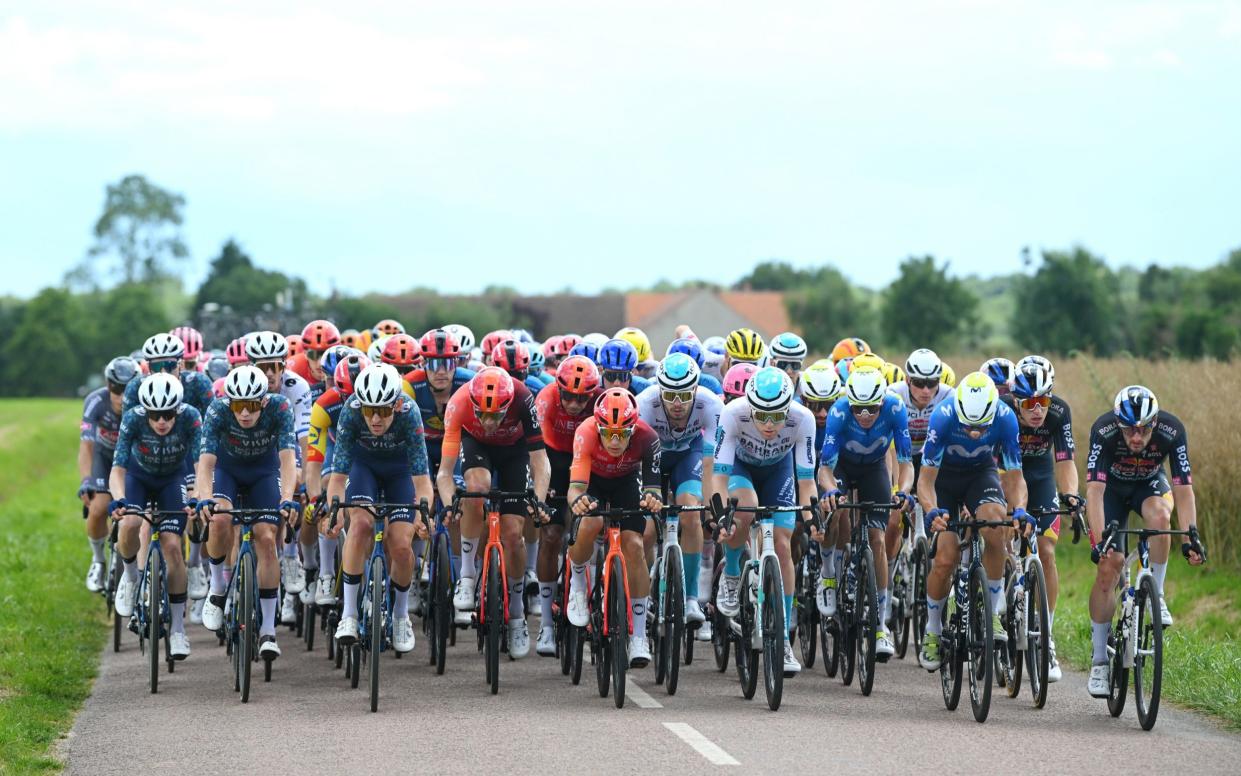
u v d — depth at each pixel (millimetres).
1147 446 16906
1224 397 28234
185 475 20438
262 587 18438
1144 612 16062
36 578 30141
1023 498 18031
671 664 17859
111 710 17422
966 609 16781
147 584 19781
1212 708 16938
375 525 18297
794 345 22438
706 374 23281
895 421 19781
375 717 16516
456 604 18766
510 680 19172
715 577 20219
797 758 14000
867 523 19047
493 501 18156
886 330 102375
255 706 17438
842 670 19109
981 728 15797
